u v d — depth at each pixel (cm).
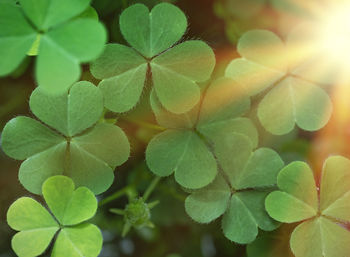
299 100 30
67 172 28
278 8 33
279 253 29
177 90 29
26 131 28
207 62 29
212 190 29
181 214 35
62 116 28
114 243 37
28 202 28
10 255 35
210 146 29
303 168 28
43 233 28
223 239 35
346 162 28
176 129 29
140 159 35
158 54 29
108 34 33
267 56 30
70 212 28
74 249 28
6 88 36
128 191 33
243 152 29
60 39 26
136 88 29
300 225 28
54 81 25
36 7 27
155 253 37
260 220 29
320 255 28
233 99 29
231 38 34
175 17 29
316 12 32
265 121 29
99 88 28
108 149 28
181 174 29
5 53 26
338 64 30
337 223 29
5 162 36
